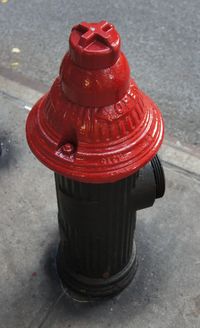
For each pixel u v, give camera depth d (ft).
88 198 7.26
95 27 5.73
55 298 9.67
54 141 6.47
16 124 12.80
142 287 9.82
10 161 11.95
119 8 17.49
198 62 15.39
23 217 10.92
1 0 17.75
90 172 6.30
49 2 17.70
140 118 6.47
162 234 10.66
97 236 8.04
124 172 6.32
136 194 7.61
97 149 6.27
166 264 10.18
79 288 9.42
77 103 6.11
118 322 9.34
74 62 5.85
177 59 15.48
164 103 14.02
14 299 9.64
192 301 9.60
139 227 10.77
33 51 15.67
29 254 10.32
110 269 9.05
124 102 6.19
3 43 15.99
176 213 11.00
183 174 11.72
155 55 15.62
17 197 11.27
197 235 10.64
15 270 10.07
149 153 6.49
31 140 6.79
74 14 17.22
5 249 10.38
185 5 17.65
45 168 11.80
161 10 17.39
